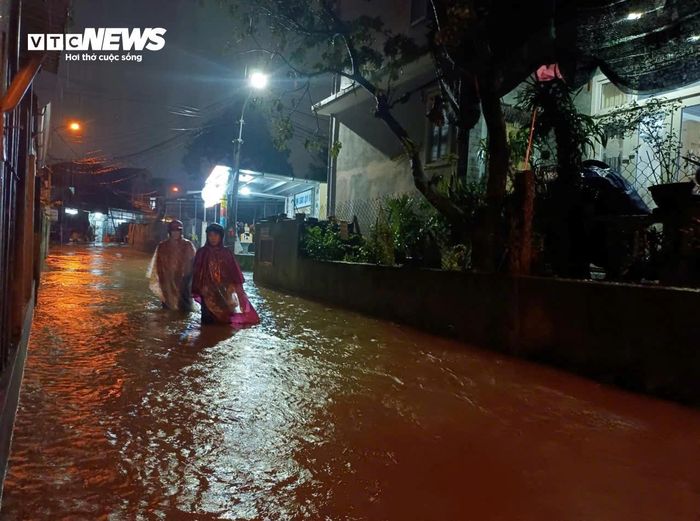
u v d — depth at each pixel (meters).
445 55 8.43
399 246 9.92
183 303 8.92
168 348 5.99
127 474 2.85
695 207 5.55
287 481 2.91
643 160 9.34
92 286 11.88
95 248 36.06
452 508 2.70
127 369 4.95
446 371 5.59
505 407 4.44
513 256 6.75
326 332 7.64
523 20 7.23
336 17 9.20
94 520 2.38
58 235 42.78
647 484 3.04
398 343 7.01
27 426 3.41
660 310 4.89
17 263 4.27
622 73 7.22
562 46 7.03
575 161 7.68
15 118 3.65
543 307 6.12
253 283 15.16
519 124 10.84
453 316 7.48
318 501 2.71
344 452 3.35
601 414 4.32
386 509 2.66
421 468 3.17
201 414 3.87
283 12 9.27
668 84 7.23
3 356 3.26
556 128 7.89
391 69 9.25
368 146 14.33
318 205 21.75
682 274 5.54
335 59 9.77
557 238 7.45
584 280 5.79
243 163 25.16
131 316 8.11
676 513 2.71
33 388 4.20
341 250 11.86
